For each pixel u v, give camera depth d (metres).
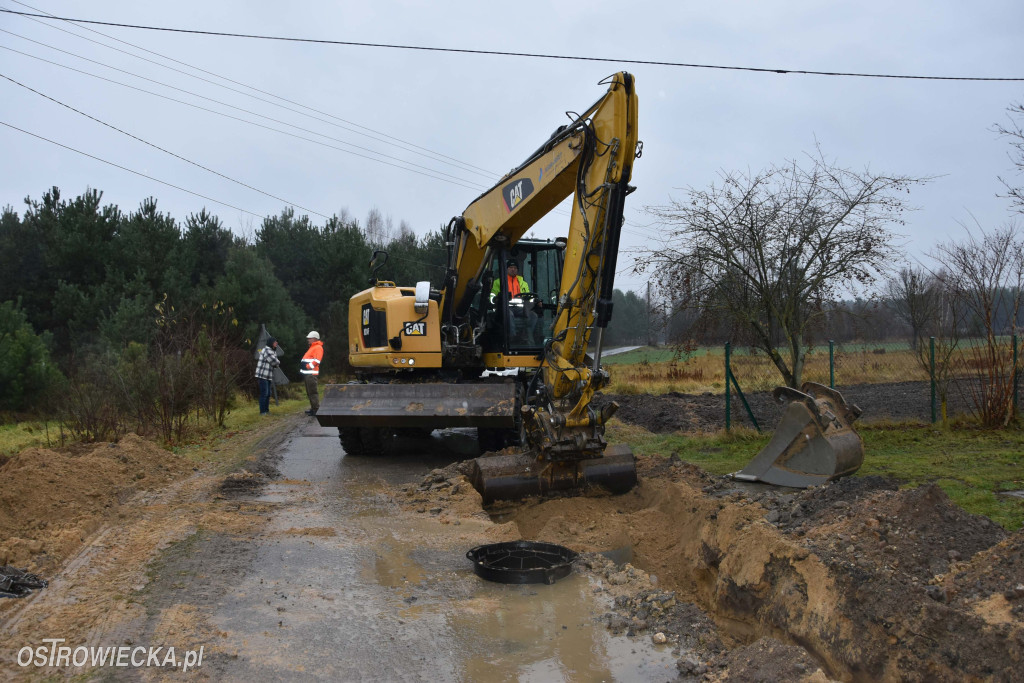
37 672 4.08
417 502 7.95
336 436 13.74
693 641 4.61
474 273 10.85
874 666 3.99
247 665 4.22
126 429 12.31
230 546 6.38
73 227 20.88
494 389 10.14
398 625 4.84
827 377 19.36
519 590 5.49
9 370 14.51
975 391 12.79
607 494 8.16
